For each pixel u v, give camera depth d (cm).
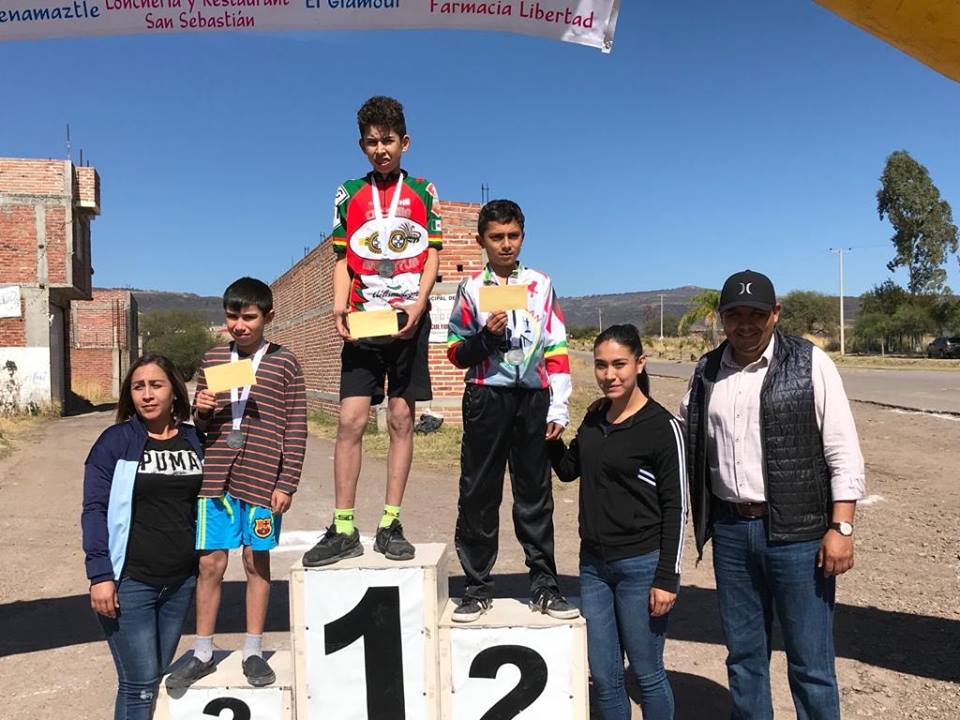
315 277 1961
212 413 335
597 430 330
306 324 2094
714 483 331
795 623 316
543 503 348
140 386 320
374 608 327
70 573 655
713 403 328
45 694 430
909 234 7031
